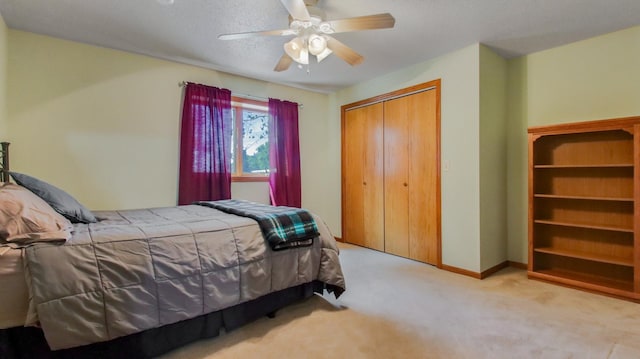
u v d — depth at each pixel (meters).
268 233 1.96
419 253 3.38
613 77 2.62
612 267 2.63
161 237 1.59
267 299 2.01
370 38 2.68
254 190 3.83
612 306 2.20
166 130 3.16
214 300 1.69
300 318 2.05
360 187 4.06
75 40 2.68
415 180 3.40
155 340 1.56
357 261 3.39
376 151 3.84
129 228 1.67
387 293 2.48
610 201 2.62
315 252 2.23
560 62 2.89
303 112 4.27
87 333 1.32
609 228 2.41
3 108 2.36
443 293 2.47
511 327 1.91
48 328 1.25
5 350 1.26
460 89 2.95
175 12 2.22
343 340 1.77
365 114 3.97
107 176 2.86
